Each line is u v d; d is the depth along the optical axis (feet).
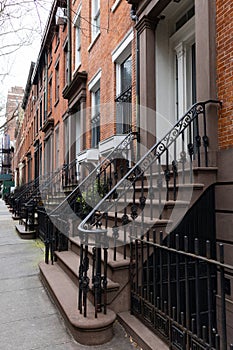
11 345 8.59
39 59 53.88
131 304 9.91
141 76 18.79
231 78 11.98
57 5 32.89
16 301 11.96
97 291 9.30
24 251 20.81
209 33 12.75
